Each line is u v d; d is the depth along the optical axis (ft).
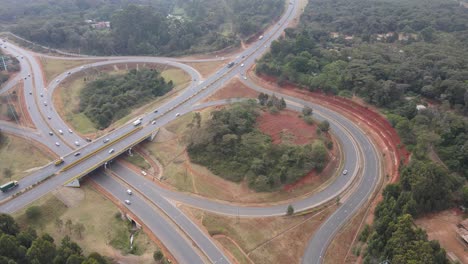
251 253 337.52
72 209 391.86
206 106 572.92
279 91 616.80
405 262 269.85
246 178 412.16
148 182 433.48
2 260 273.95
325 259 331.57
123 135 495.00
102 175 445.37
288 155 421.59
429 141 412.36
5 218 320.70
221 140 447.83
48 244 293.64
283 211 385.09
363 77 553.23
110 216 384.88
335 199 401.29
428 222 328.29
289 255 335.88
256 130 463.42
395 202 333.42
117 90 626.64
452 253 297.74
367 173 437.58
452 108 504.84
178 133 509.76
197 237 357.20
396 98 522.47
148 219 379.55
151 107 577.02
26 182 412.77
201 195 408.46
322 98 581.53
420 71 558.56
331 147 459.32
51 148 483.92
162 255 328.70
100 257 301.02
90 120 558.15
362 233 339.16
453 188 351.25
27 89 622.54
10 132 519.19
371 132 503.61
